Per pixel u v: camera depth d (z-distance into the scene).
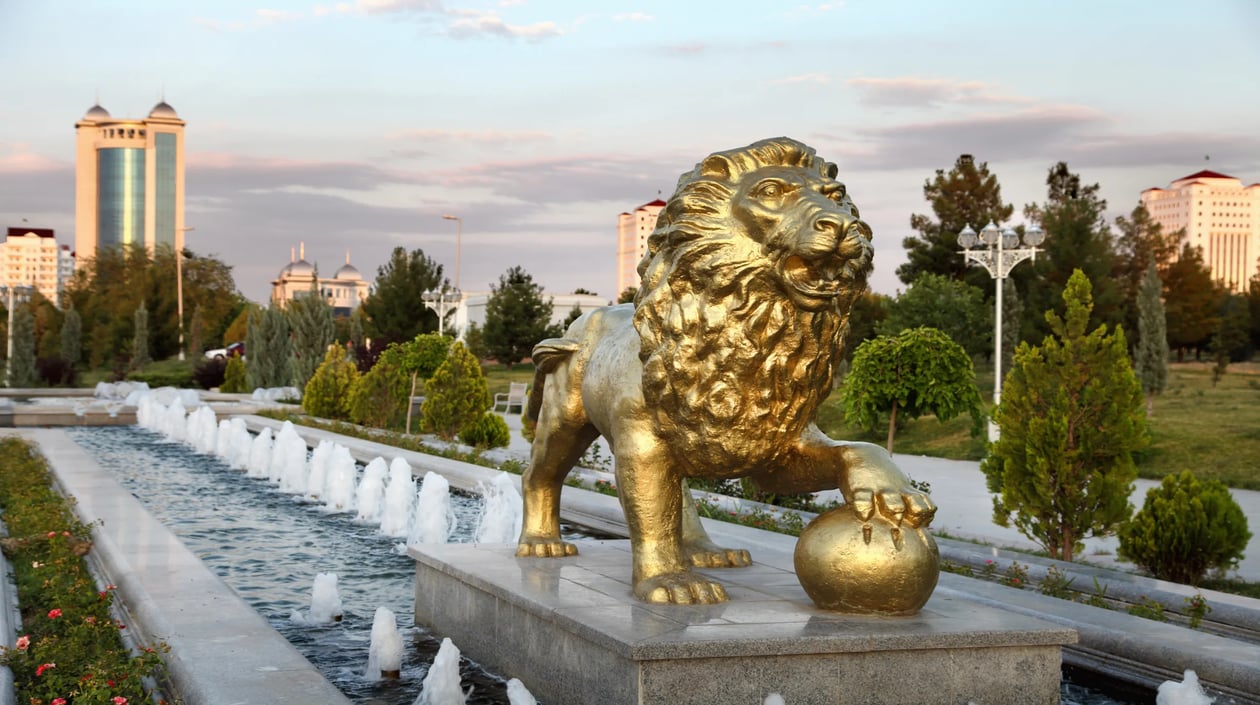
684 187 3.51
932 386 10.60
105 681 3.41
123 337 46.97
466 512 8.87
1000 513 7.77
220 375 34.78
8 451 11.80
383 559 6.82
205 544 7.32
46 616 4.77
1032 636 3.30
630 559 4.57
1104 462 7.26
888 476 3.44
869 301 32.06
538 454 4.72
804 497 9.70
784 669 3.14
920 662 3.24
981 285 32.25
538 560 4.54
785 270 3.31
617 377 3.87
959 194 34.12
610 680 3.21
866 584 3.36
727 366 3.44
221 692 3.15
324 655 4.42
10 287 41.59
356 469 11.59
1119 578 5.26
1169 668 3.72
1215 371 27.45
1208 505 6.77
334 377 20.14
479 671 4.11
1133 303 31.59
